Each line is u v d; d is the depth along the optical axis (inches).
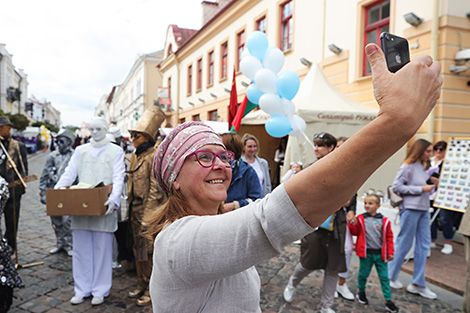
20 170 165.9
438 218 197.3
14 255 169.2
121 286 137.3
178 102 768.9
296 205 21.3
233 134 105.8
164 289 27.8
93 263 125.0
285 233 21.5
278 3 408.2
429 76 19.6
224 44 565.3
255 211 23.2
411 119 18.5
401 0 251.8
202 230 25.2
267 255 22.7
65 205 112.3
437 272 151.1
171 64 819.4
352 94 297.7
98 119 127.4
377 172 228.2
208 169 32.8
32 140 1123.3
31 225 227.0
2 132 159.8
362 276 124.1
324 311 113.0
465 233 99.1
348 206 119.0
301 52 367.6
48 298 125.0
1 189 96.2
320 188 20.4
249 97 151.4
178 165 33.4
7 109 1660.9
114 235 145.1
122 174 125.7
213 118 610.5
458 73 228.2
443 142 192.4
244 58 150.3
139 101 1128.8
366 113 225.3
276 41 410.6
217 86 581.6
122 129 1603.1
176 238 26.7
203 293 28.6
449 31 225.3
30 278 142.6
